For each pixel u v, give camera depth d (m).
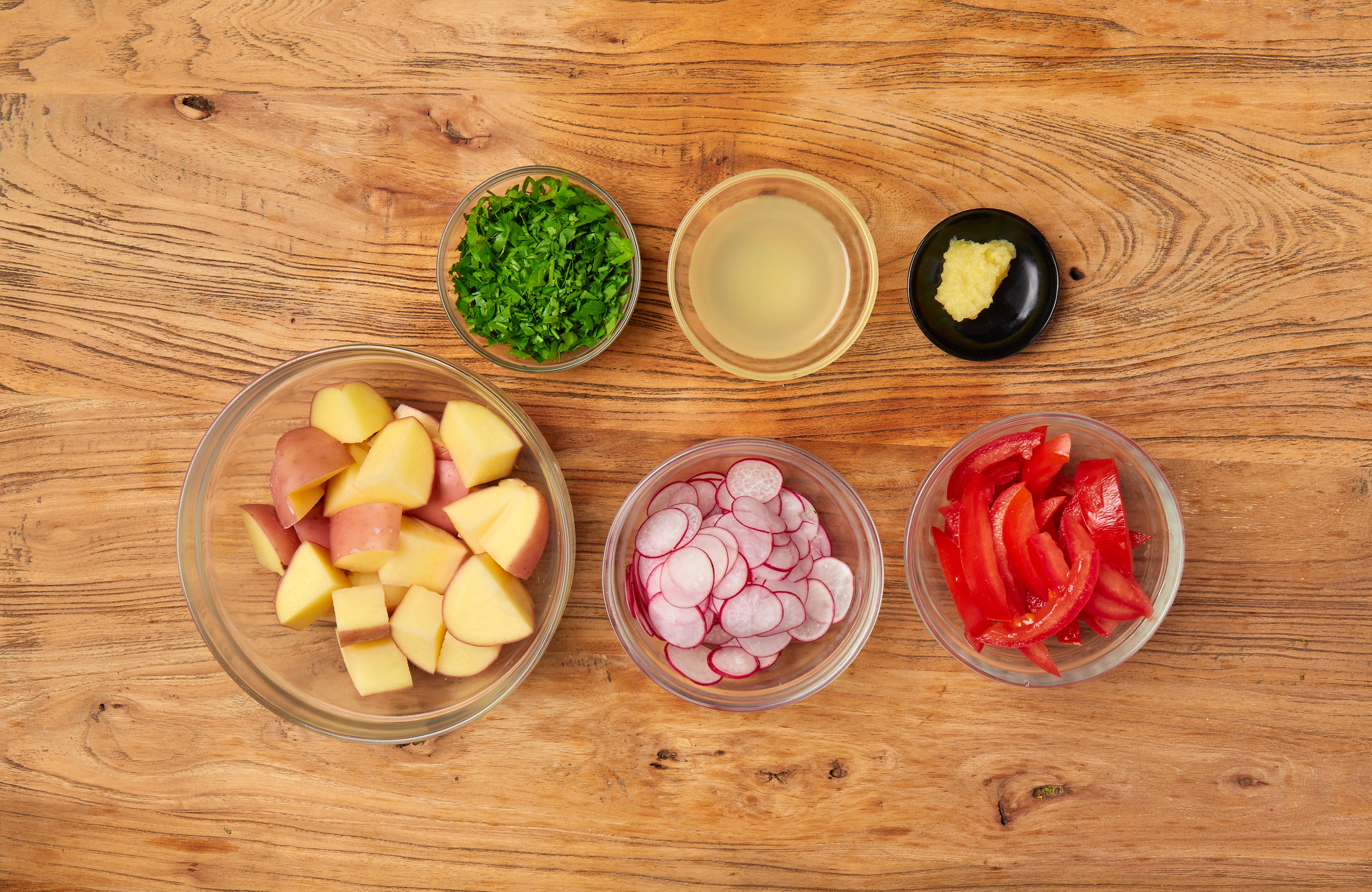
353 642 0.65
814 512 0.69
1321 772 0.69
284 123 0.69
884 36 0.68
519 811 0.70
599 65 0.69
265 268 0.70
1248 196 0.68
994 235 0.68
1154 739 0.70
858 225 0.68
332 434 0.66
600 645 0.70
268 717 0.71
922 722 0.70
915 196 0.69
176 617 0.71
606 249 0.66
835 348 0.69
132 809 0.71
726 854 0.70
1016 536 0.64
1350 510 0.69
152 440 0.71
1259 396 0.69
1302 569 0.69
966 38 0.68
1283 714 0.69
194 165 0.70
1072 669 0.67
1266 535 0.69
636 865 0.71
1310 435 0.69
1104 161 0.68
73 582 0.71
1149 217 0.69
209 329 0.70
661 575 0.67
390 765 0.71
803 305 0.69
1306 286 0.68
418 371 0.68
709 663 0.68
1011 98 0.68
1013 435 0.65
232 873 0.71
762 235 0.69
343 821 0.71
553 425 0.70
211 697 0.71
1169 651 0.69
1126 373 0.69
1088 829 0.70
